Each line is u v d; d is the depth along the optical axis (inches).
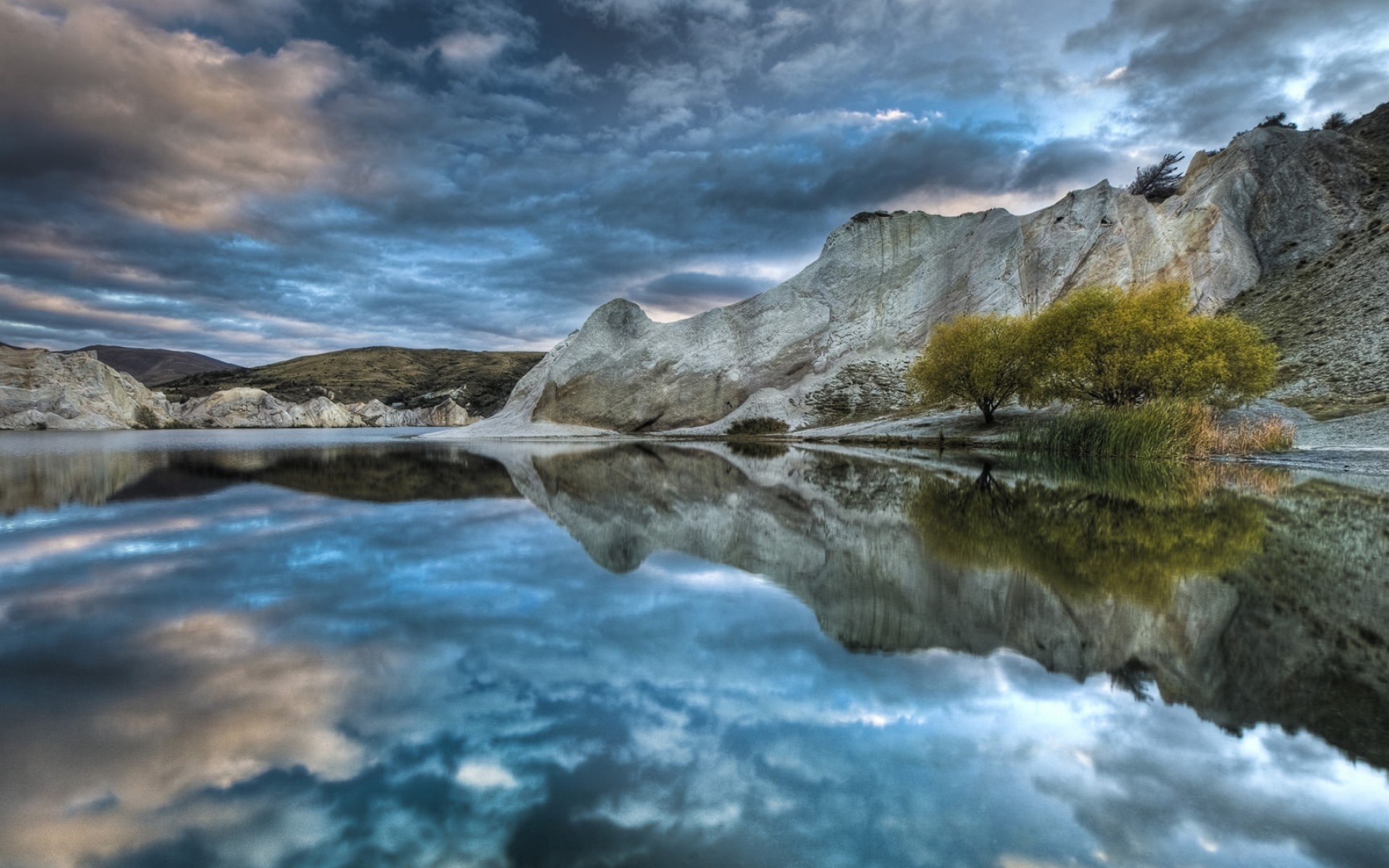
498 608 224.5
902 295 2113.7
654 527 388.8
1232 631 198.1
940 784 116.0
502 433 1930.4
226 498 518.6
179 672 166.9
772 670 168.9
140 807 108.7
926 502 498.0
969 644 187.6
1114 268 1754.4
